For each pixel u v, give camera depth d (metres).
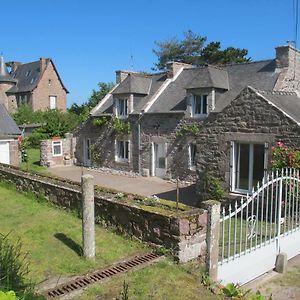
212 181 12.66
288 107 11.99
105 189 9.76
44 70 51.66
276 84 17.66
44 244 7.66
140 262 6.67
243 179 12.12
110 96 26.59
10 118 22.66
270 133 11.25
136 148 22.75
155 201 8.15
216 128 12.56
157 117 21.23
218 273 6.56
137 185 19.55
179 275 6.22
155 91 23.31
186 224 6.80
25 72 55.06
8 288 4.07
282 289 7.16
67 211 10.27
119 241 7.84
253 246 7.57
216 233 6.25
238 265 6.99
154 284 5.84
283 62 18.34
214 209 6.19
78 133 27.25
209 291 5.73
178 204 7.85
